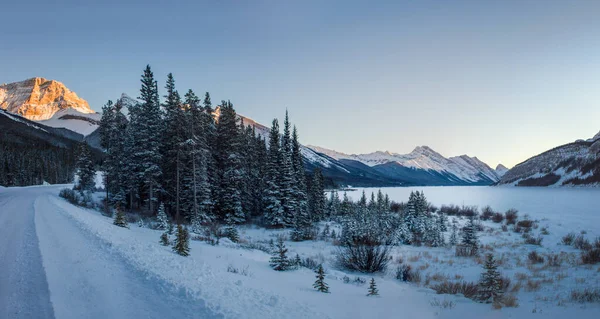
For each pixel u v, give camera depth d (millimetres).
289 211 38188
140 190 38188
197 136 34219
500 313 9156
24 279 8102
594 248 22828
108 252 11156
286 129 42438
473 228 25969
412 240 29125
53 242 12500
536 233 33875
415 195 39594
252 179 45562
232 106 41438
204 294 7184
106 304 6727
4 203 29656
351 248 17672
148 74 34688
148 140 33656
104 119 39281
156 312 6348
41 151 114062
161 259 10539
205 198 34875
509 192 160125
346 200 52188
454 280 14680
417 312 8789
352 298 9625
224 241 21734
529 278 14430
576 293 11344
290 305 7188
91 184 54406
